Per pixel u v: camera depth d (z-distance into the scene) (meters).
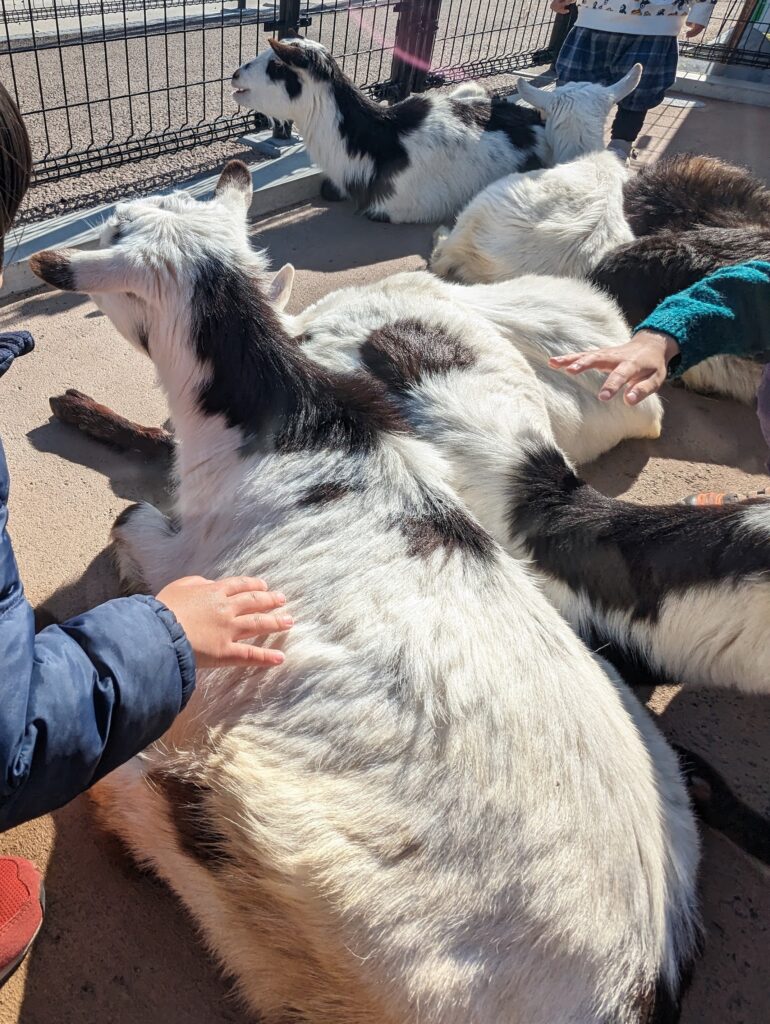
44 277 0.83
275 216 2.12
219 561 0.79
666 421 1.53
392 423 0.85
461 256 1.83
